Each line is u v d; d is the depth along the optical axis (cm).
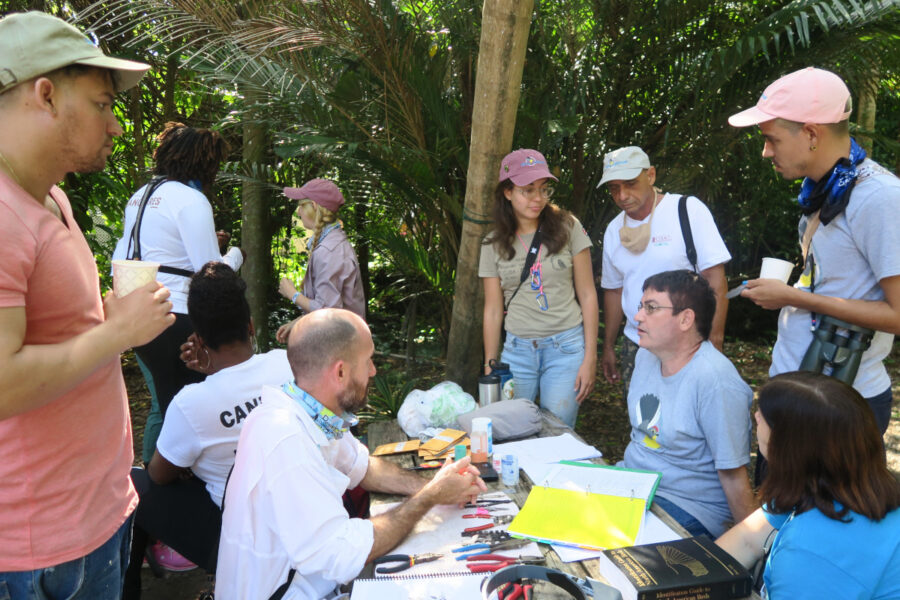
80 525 168
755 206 749
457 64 503
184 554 261
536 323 354
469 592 172
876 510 155
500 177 342
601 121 552
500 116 358
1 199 147
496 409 289
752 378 669
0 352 141
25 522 159
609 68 527
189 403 249
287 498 184
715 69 462
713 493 247
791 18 420
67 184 628
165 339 337
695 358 244
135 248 339
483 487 221
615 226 355
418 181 461
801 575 157
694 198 326
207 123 746
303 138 443
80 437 168
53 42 151
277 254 816
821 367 245
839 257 244
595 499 217
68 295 163
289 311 807
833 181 238
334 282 420
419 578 179
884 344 254
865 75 491
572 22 535
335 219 437
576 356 353
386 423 318
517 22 341
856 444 158
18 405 145
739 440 235
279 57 443
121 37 593
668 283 242
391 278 871
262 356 262
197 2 394
